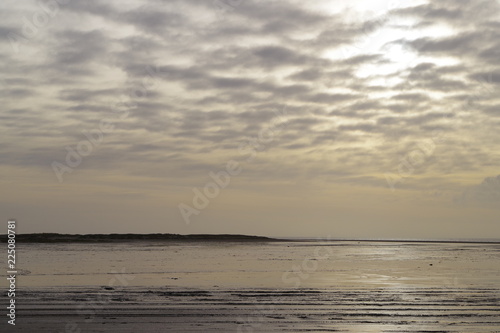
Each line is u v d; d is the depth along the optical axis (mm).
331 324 14711
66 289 21000
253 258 42688
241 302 18109
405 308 17078
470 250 71062
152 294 19812
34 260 37562
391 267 34188
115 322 14844
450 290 21422
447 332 13820
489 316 15797
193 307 17125
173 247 68938
